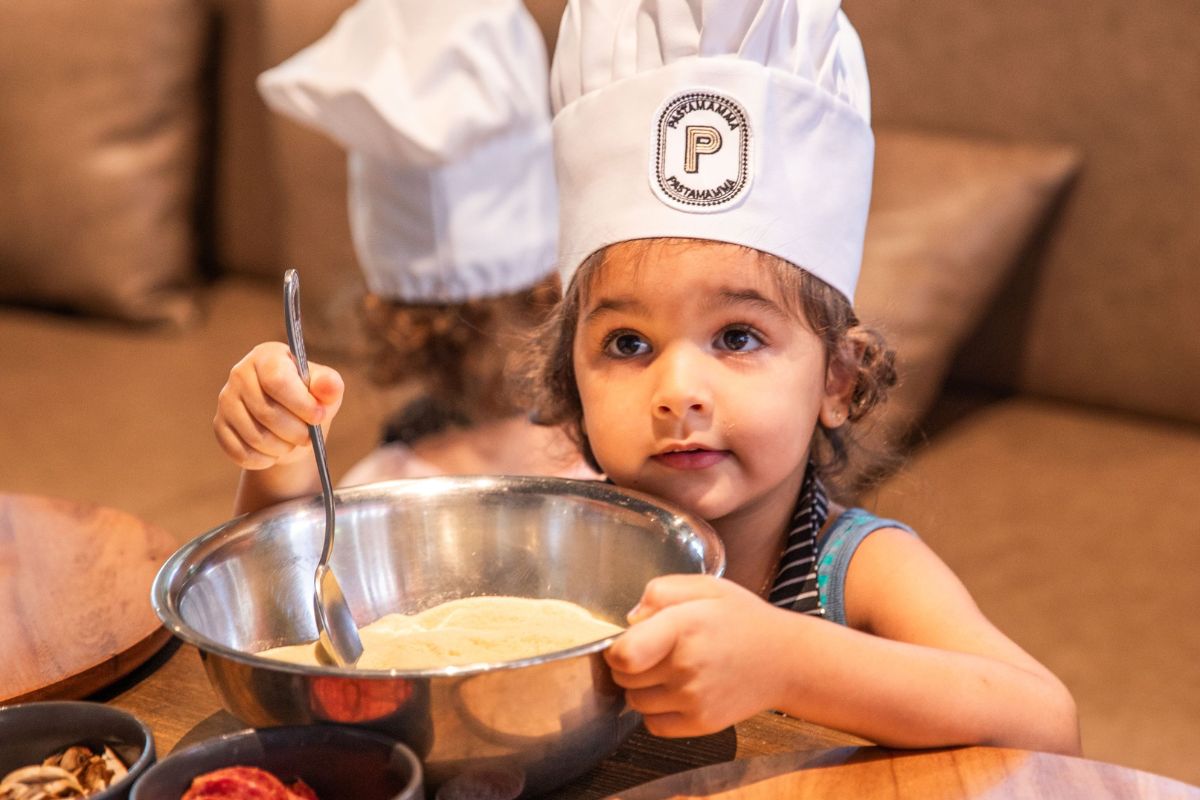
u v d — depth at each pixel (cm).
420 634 63
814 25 77
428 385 147
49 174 202
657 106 75
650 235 75
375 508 69
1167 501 141
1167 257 151
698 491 75
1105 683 117
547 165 148
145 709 66
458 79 139
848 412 88
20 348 196
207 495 156
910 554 82
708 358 75
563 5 170
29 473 160
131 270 201
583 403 80
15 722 55
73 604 73
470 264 144
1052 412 161
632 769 61
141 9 201
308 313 193
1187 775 108
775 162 75
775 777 56
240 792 48
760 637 57
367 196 147
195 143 211
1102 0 150
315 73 146
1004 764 57
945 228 150
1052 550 134
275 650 63
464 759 53
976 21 157
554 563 69
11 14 202
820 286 78
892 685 60
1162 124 149
